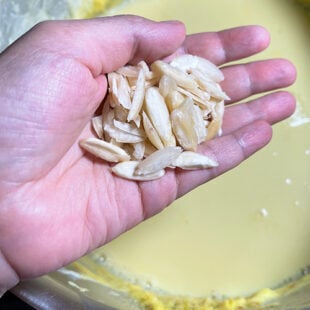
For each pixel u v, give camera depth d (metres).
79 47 0.17
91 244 0.18
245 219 0.22
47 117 0.16
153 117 0.18
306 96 0.24
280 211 0.22
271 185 0.23
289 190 0.23
